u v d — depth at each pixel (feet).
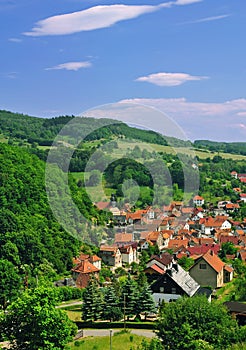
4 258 270.87
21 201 307.58
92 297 200.03
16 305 111.04
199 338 123.03
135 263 285.84
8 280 233.96
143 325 191.01
